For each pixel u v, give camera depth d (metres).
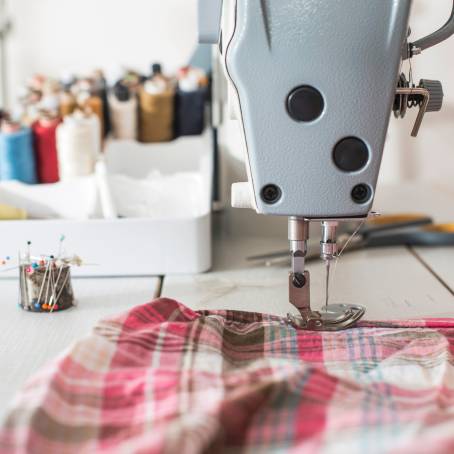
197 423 0.60
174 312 0.94
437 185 1.82
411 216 1.58
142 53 2.25
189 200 1.43
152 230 1.26
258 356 0.88
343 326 0.95
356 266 1.33
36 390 0.69
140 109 1.96
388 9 0.79
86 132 1.71
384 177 1.82
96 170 1.60
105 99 1.99
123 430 0.65
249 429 0.64
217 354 0.84
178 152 1.87
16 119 1.86
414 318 1.05
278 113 0.81
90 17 2.23
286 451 0.61
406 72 1.69
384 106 0.81
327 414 0.65
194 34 2.23
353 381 0.71
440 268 1.32
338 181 0.82
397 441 0.58
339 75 0.80
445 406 0.69
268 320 0.97
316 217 0.84
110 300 1.14
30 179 1.78
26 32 2.23
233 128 1.53
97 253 1.26
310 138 0.81
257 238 1.56
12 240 1.25
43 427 0.64
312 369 0.71
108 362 0.78
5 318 1.06
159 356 0.82
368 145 0.82
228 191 1.57
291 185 0.82
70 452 0.62
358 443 0.58
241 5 0.79
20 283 1.09
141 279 1.26
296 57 0.80
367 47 0.80
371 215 0.85
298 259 0.95
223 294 1.17
